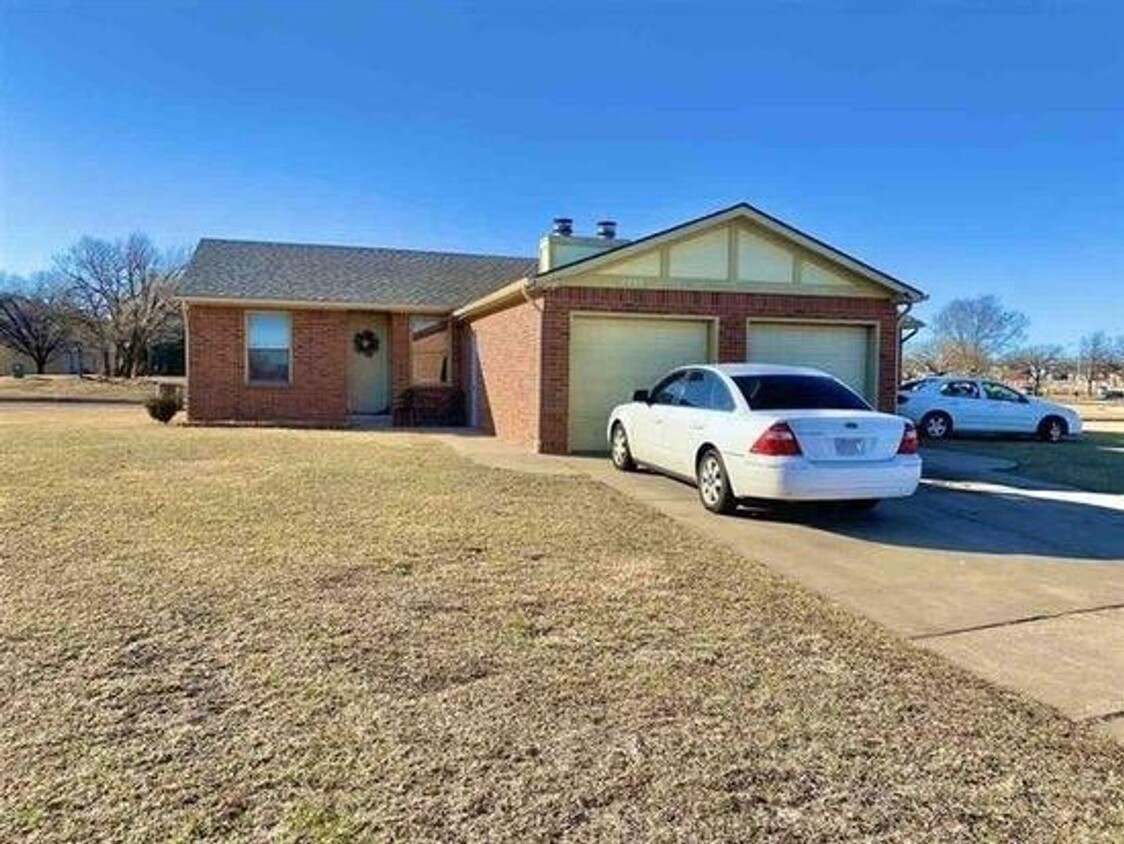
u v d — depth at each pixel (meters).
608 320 13.39
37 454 11.91
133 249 49.38
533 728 3.35
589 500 8.80
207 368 18.45
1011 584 5.86
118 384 42.72
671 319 13.60
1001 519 8.30
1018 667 4.22
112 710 3.43
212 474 10.05
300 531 6.91
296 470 10.51
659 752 3.17
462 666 4.01
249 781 2.88
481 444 14.49
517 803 2.78
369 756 3.08
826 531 7.61
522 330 14.30
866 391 14.48
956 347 58.59
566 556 6.29
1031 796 2.91
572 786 2.90
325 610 4.82
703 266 13.64
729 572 5.98
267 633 4.41
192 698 3.57
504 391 15.52
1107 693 3.88
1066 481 11.16
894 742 3.31
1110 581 5.95
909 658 4.31
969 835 2.65
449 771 2.99
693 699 3.69
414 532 6.97
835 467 7.51
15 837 2.50
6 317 51.59
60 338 51.88
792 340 14.12
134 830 2.55
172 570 5.62
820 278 14.11
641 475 10.73
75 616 4.63
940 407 18.64
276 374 18.83
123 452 12.30
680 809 2.77
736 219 13.68
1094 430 23.08
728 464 8.05
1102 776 3.06
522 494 9.05
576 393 13.29
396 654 4.15
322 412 18.98
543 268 17.33
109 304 49.38
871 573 6.13
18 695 3.56
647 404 10.43
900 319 14.57
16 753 3.04
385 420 19.81
